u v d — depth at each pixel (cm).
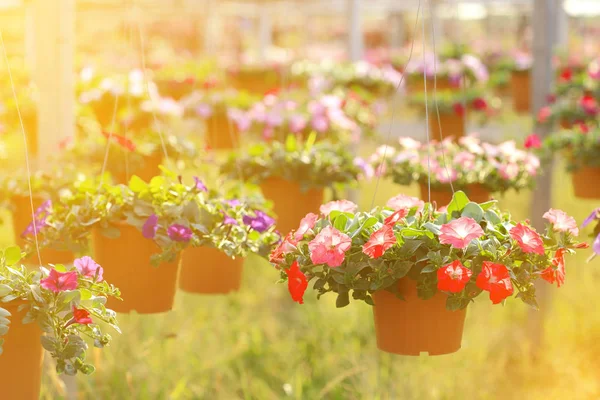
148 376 398
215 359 429
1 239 573
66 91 327
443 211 199
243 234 221
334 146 310
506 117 786
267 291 536
